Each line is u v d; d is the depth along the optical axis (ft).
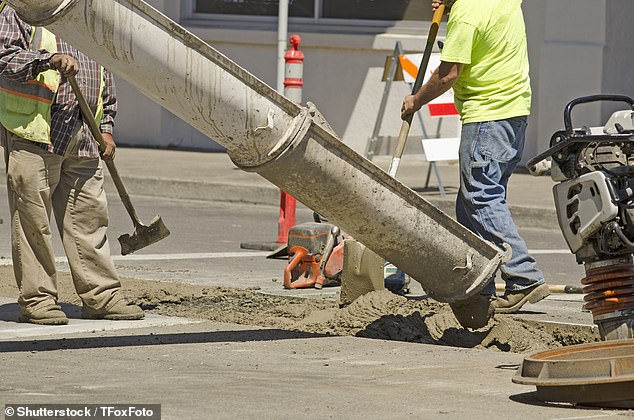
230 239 87.51
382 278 56.34
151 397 37.58
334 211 46.68
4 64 48.85
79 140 52.16
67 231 53.26
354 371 42.68
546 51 122.62
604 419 35.19
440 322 52.60
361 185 46.09
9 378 40.57
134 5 42.75
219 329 51.65
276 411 35.81
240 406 36.40
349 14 134.92
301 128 44.55
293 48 81.51
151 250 80.23
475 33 52.85
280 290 63.05
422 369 43.16
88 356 44.93
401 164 130.41
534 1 123.13
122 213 101.09
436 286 49.37
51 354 45.29
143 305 57.88
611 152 41.86
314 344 48.16
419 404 37.06
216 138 45.11
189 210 105.81
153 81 43.75
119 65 43.57
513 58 54.39
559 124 122.52
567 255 83.05
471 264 48.67
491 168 54.29
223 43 139.23
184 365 43.37
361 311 54.49
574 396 36.91
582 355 39.17
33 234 51.88
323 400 37.45
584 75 121.70
